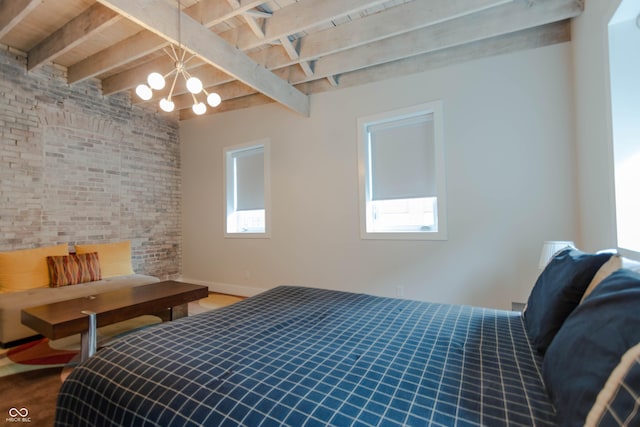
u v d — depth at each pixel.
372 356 1.17
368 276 3.64
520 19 2.64
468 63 3.12
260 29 2.79
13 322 2.66
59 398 1.16
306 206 4.05
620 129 1.81
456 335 1.39
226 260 4.78
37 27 3.15
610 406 0.60
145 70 3.85
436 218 3.34
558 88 2.78
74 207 3.98
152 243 4.86
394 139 3.55
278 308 1.82
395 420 0.80
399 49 3.10
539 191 2.84
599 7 2.02
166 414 0.90
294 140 4.14
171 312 3.09
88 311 2.26
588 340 0.77
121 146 4.48
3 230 3.39
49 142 3.76
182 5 2.73
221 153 4.83
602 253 1.18
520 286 2.92
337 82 3.80
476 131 3.09
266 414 0.83
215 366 1.08
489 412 0.83
